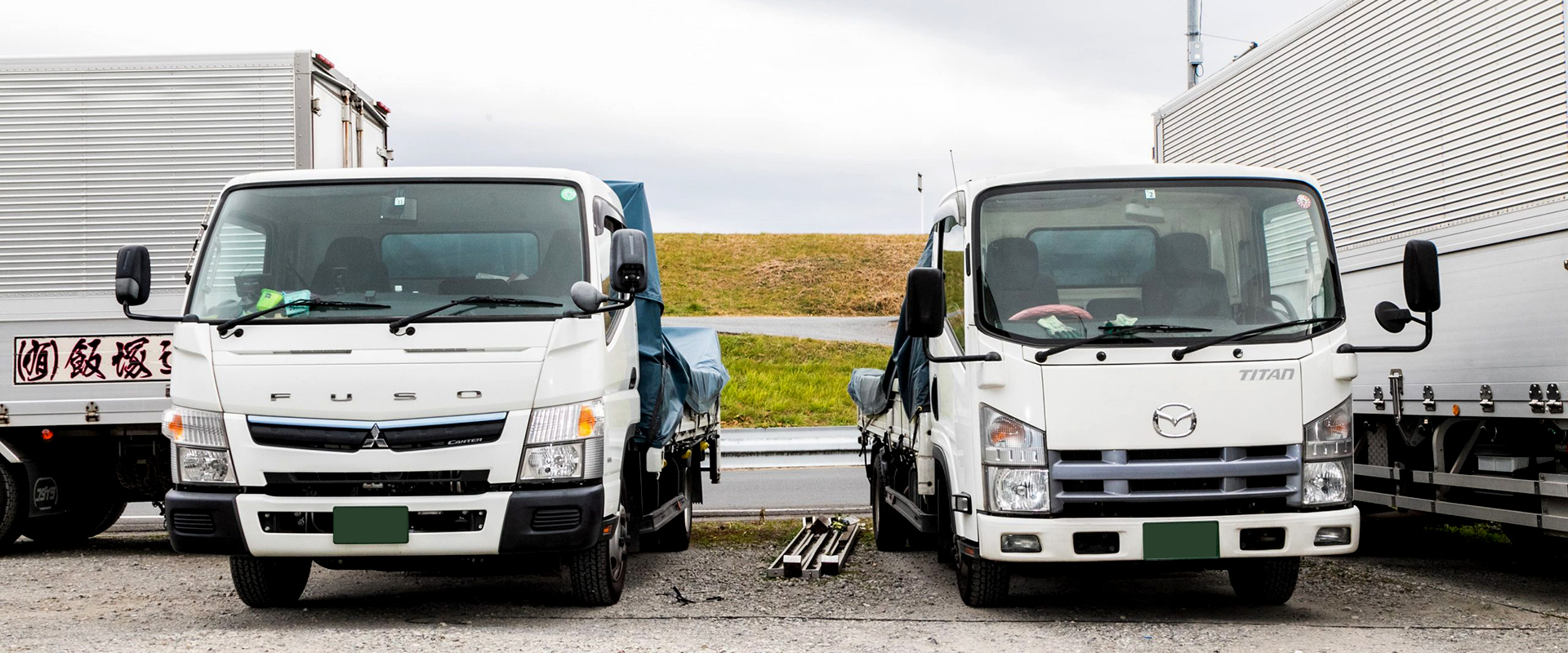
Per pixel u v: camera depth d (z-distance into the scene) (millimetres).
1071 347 6574
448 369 6582
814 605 7512
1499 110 7402
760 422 23453
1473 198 7629
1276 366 6586
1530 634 6414
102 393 9602
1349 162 9055
